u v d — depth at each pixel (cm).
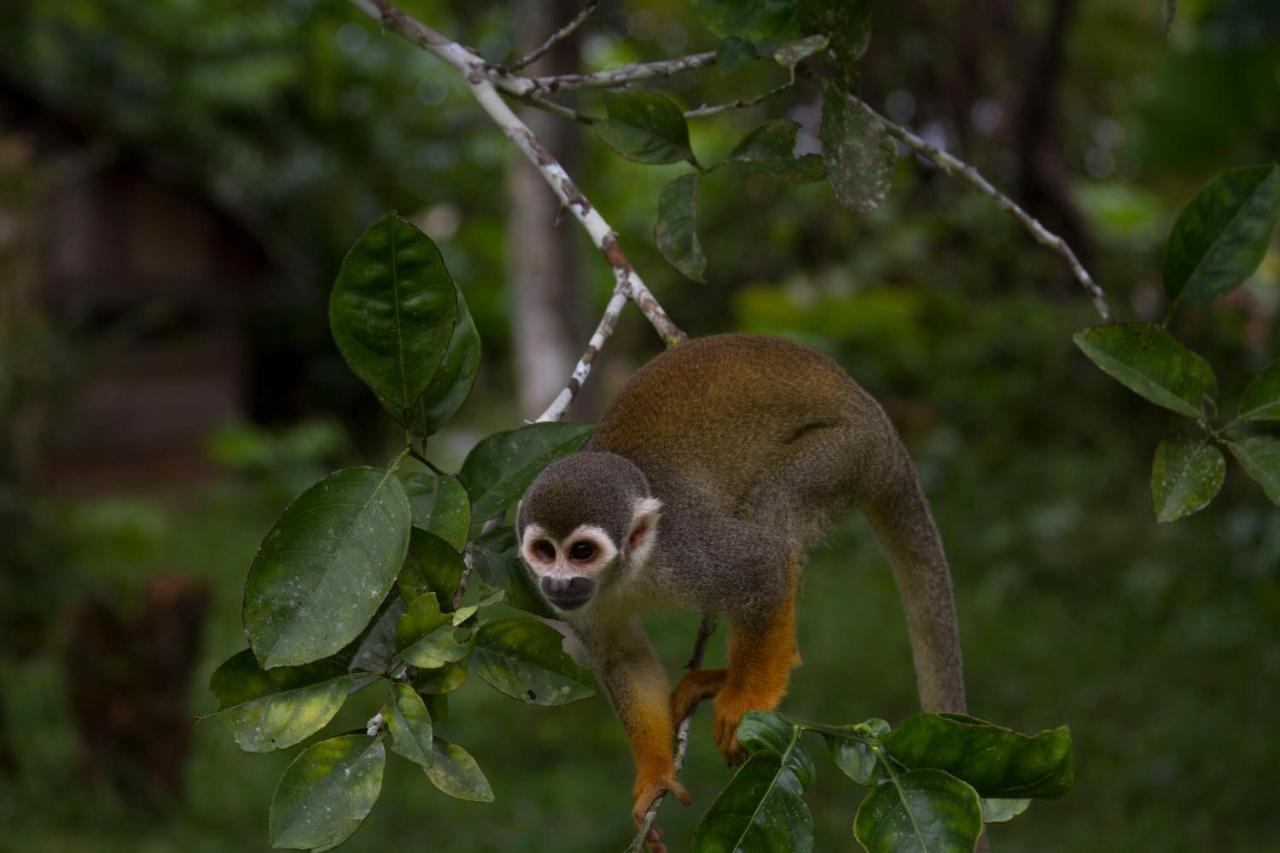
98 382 1898
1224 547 1389
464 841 933
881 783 289
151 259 1897
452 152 2294
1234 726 1071
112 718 974
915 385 1788
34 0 1841
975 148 1755
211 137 2008
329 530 307
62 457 1886
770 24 391
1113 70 2139
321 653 295
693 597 462
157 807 978
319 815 288
